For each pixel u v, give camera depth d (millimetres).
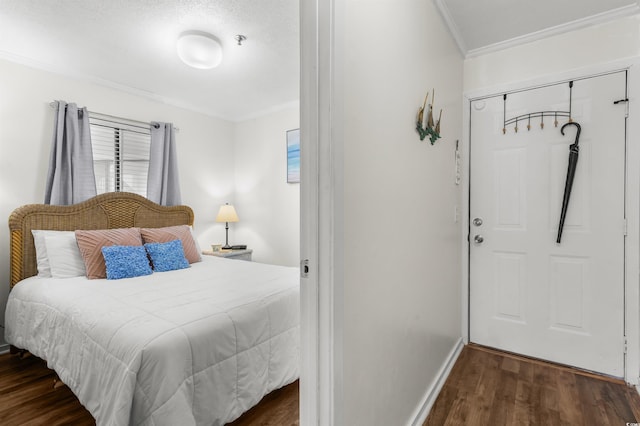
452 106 2215
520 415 1671
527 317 2305
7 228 2480
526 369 2139
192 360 1381
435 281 1925
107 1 1905
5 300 2473
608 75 2021
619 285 2002
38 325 1897
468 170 2486
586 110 2090
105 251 2365
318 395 994
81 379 1470
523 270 2312
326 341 975
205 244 3996
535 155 2258
